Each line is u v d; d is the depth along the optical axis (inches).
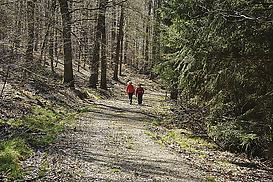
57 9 989.2
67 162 411.2
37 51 1293.1
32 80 858.1
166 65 605.6
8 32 725.3
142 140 586.6
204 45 384.2
